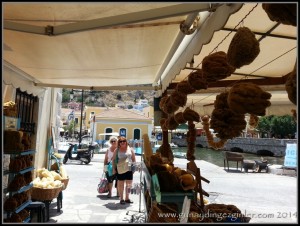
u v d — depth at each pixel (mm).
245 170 13086
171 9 1976
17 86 5074
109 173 6629
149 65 4828
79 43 3523
